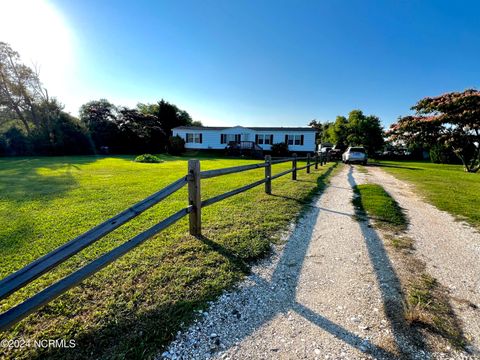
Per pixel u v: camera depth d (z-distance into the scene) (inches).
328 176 347.3
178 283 77.5
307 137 962.1
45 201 178.7
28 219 138.3
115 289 73.3
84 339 55.2
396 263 95.7
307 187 249.0
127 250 66.6
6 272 83.2
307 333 58.7
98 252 97.1
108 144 931.3
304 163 596.1
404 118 555.8
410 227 138.1
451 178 351.6
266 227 130.4
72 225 129.3
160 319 61.7
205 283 78.2
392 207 177.5
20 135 706.2
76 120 860.6
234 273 84.9
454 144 500.4
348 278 84.3
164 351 52.5
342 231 130.3
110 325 59.3
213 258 94.5
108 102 1035.3
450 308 69.0
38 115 861.8
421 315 64.4
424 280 83.6
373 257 100.5
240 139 1002.7
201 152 1020.5
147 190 219.9
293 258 98.3
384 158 1027.3
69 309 64.4
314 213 161.6
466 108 445.7
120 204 171.8
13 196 193.6
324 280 82.8
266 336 57.6
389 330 59.9
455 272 89.3
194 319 62.4
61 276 80.5
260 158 808.9
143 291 72.9
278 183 271.7
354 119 1082.1
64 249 53.6
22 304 45.8
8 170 358.6
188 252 98.6
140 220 137.9
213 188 237.8
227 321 62.3
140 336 56.3
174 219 92.0
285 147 938.1
